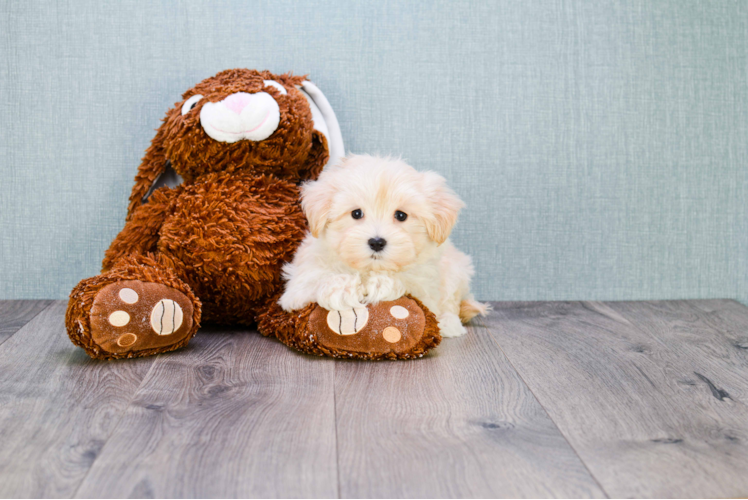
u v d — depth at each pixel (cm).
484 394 103
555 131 175
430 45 170
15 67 163
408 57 170
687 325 152
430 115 172
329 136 156
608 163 177
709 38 176
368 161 126
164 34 165
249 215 133
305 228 138
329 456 79
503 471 76
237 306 139
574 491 72
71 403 96
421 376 111
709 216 181
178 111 141
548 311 167
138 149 168
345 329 118
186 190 138
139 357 120
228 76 144
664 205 180
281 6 166
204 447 81
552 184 176
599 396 103
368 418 92
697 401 101
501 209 176
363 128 171
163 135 144
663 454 81
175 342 122
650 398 102
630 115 176
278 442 83
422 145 173
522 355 125
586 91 174
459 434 87
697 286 183
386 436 85
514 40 171
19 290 171
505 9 170
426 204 119
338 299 117
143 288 118
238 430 87
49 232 170
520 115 174
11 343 129
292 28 167
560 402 100
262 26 167
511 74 172
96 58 165
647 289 182
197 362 117
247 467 76
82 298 113
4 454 79
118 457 78
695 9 174
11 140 166
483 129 173
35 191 168
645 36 174
